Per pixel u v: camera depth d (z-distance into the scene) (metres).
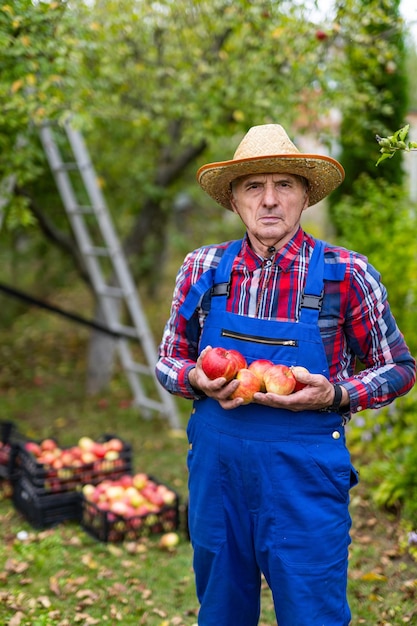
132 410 6.24
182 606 3.08
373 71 5.18
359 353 2.06
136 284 8.37
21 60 3.81
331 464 1.93
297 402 1.86
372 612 2.98
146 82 6.15
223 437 1.99
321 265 1.96
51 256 7.96
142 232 6.90
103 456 4.03
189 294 2.08
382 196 5.77
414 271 5.06
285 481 1.91
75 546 3.60
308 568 1.92
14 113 4.09
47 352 8.29
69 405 6.36
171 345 2.20
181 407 6.48
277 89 5.34
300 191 2.03
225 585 2.05
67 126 5.39
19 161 4.58
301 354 1.91
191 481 2.13
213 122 5.48
